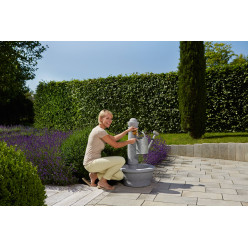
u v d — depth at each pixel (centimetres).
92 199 345
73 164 432
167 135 895
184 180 458
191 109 787
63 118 1197
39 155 462
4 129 1174
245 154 657
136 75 990
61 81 1199
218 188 404
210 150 706
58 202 331
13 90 1420
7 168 192
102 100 1070
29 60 1353
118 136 391
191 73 781
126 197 355
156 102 956
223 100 858
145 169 406
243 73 832
